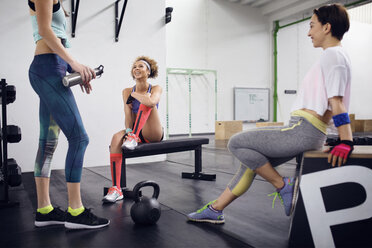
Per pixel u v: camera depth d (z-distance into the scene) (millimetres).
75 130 1461
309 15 10742
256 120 10359
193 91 9352
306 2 9203
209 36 9523
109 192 2158
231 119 9984
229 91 9914
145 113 2318
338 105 1183
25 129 3402
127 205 2045
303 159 1275
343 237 1213
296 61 10883
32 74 1418
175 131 9109
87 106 3715
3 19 3307
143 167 3652
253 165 1361
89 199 2209
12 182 2082
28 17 3406
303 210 1244
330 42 1262
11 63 3342
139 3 3980
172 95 9016
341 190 1223
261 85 10469
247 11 10094
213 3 9555
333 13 1229
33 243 1375
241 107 10094
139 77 2402
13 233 1507
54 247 1328
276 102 10594
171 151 2656
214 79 9648
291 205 1325
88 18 3699
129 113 2457
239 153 1368
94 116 3752
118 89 3883
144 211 1582
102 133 3801
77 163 1491
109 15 3807
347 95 1243
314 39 1306
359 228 1208
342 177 1223
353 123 9180
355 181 1213
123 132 2291
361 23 11711
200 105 9477
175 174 3189
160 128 2547
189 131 8641
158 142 2531
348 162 1219
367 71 11945
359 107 11883
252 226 1592
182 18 9094
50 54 1410
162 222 1666
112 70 3840
